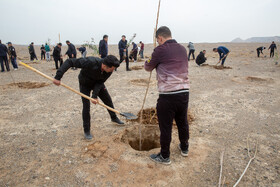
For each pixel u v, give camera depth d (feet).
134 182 8.28
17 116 15.35
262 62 47.85
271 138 12.08
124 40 33.99
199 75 31.73
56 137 12.02
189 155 10.12
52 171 8.98
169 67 8.16
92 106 17.12
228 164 9.48
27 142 11.46
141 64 45.09
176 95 8.25
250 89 23.26
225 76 30.81
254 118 14.99
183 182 8.30
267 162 9.70
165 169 9.02
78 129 13.05
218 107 17.28
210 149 10.75
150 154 10.20
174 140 11.51
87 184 8.20
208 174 8.79
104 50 29.89
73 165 9.38
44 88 23.93
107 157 9.92
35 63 49.83
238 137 12.17
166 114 8.55
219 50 39.34
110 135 12.14
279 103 18.34
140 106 17.31
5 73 34.14
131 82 26.68
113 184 8.18
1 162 9.61
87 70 10.08
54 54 36.11
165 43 8.49
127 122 13.99
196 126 13.56
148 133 12.89
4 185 8.13
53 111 16.34
